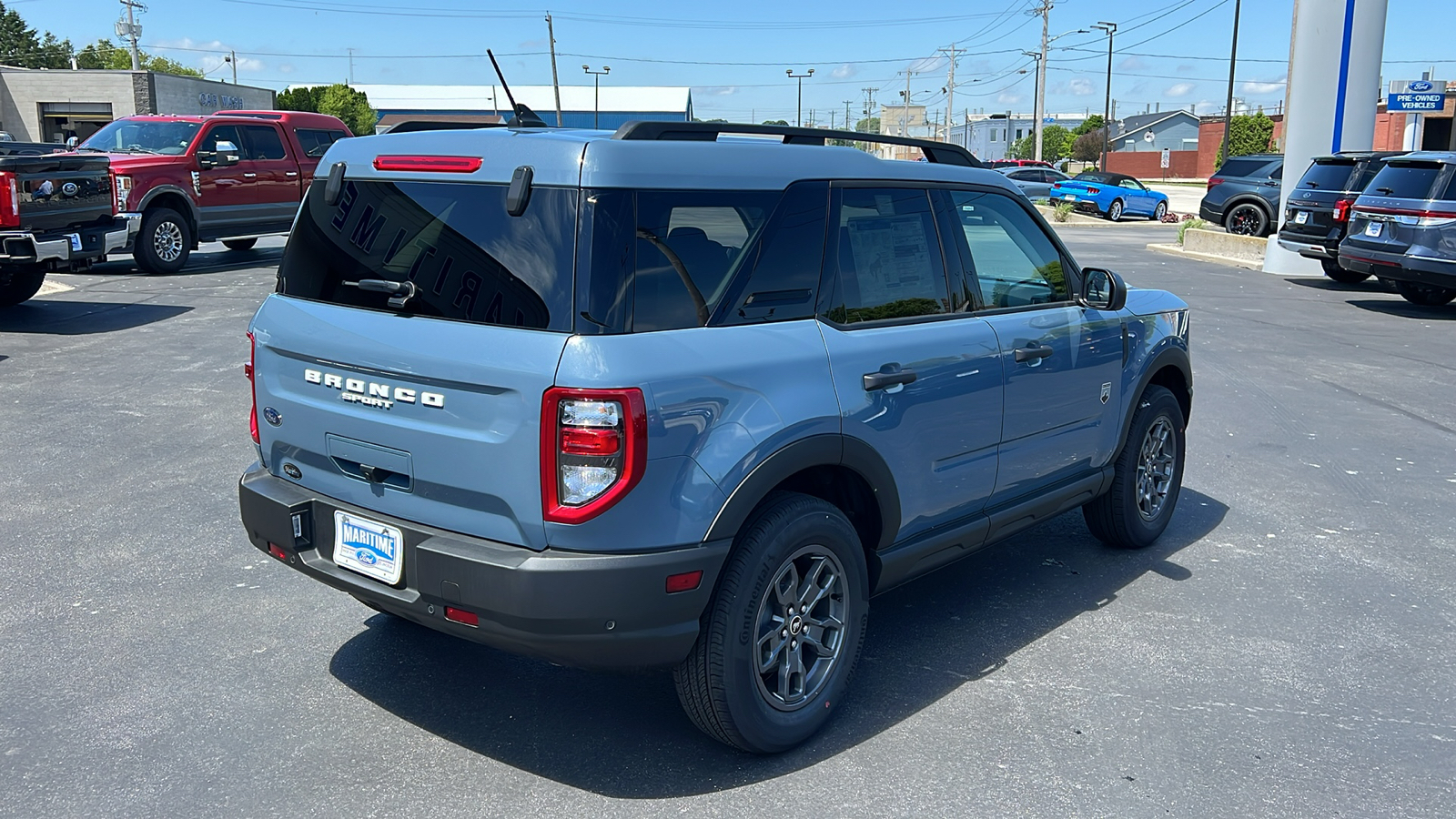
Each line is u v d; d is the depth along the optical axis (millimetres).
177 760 3457
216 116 16938
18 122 46656
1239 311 14156
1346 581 5148
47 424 7531
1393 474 6984
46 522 5633
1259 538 5777
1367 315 14031
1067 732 3717
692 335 3148
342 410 3393
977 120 110938
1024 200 4625
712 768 3455
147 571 5016
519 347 2992
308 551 3557
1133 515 5375
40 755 3471
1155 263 20547
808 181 3584
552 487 2961
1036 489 4668
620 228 3021
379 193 3430
